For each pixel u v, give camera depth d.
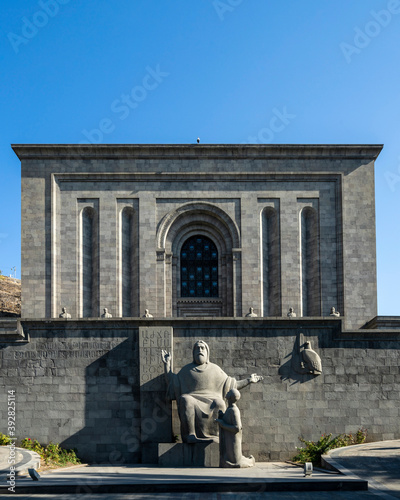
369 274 46.44
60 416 29.23
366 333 29.91
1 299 56.84
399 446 27.34
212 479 22.03
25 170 46.91
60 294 45.88
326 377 29.70
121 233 47.03
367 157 47.88
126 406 29.25
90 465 28.12
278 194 47.59
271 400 29.41
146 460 28.41
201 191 47.50
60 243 46.47
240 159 47.78
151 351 29.33
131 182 47.41
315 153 47.72
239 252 46.78
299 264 46.78
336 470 23.62
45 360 29.66
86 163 47.34
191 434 26.86
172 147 47.38
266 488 21.02
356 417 29.48
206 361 28.27
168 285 46.44
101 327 29.81
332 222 47.41
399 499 19.33
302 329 29.97
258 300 46.12
